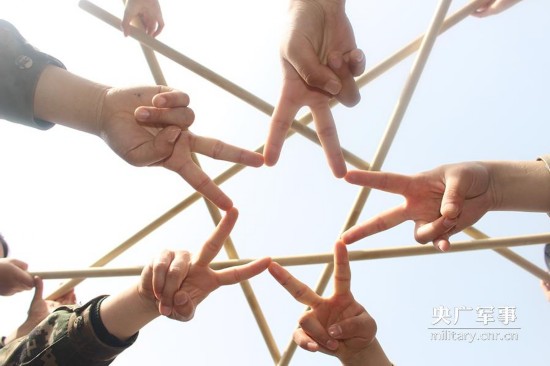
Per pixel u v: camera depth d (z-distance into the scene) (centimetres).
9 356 66
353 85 58
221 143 60
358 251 65
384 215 61
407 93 63
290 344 70
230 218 60
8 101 62
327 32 60
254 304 71
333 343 62
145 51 68
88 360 63
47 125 65
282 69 61
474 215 60
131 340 65
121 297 64
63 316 66
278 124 60
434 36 61
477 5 67
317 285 69
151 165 60
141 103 60
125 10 65
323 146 61
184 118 59
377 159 65
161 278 59
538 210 62
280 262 67
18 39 64
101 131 61
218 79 66
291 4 61
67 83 62
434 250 64
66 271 73
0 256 85
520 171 61
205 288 63
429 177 60
